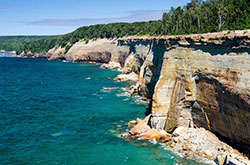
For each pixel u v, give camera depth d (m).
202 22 61.97
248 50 29.08
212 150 32.62
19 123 45.84
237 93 29.56
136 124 44.66
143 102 59.72
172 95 41.16
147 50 78.81
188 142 35.28
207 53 35.44
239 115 30.06
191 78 38.09
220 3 57.28
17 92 73.81
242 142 31.42
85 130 42.28
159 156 32.78
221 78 32.56
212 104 35.06
